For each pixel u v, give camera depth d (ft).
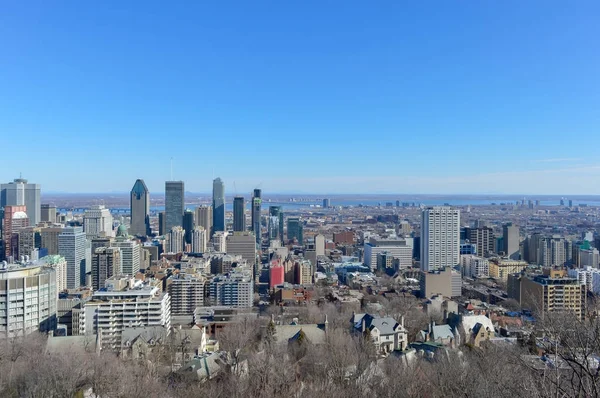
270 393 571.28
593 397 191.01
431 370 600.80
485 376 438.81
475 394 368.48
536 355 484.74
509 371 423.23
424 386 559.79
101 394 595.88
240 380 621.31
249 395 579.48
